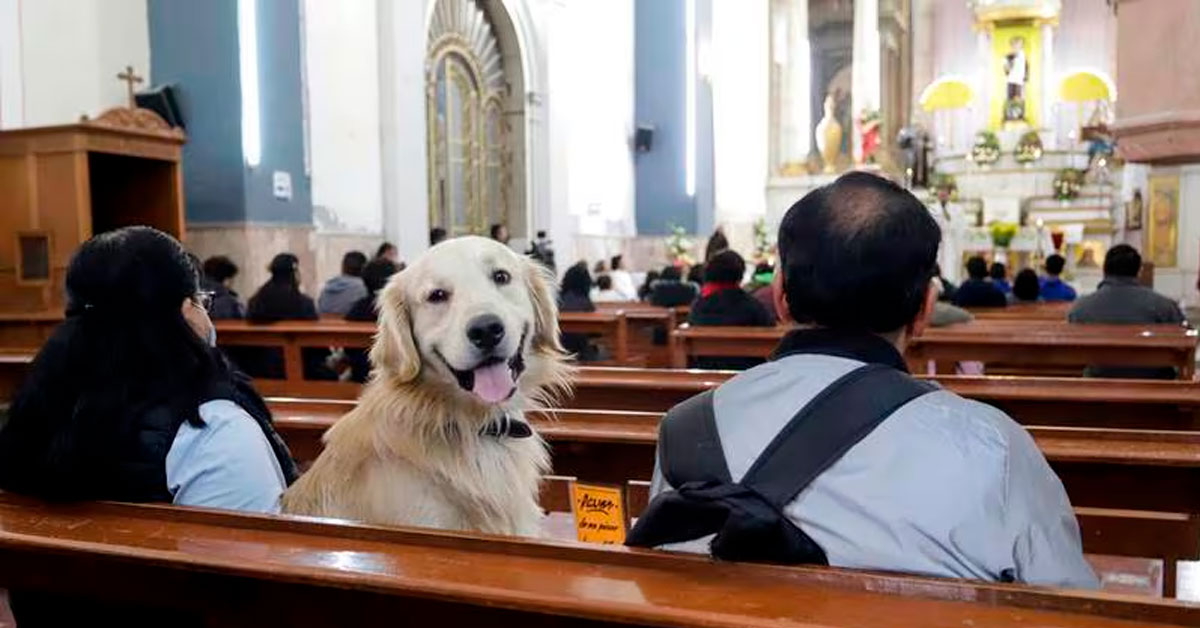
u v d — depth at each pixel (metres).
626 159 18.67
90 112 9.80
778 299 1.69
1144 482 2.62
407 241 12.52
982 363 6.26
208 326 2.33
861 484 1.38
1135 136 8.14
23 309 8.16
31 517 1.78
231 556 1.48
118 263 2.03
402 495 2.21
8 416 2.00
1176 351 5.13
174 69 10.15
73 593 1.69
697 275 11.98
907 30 25.66
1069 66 24.33
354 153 11.85
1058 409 3.52
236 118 9.91
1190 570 3.95
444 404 2.24
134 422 2.00
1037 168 20.92
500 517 2.29
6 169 8.20
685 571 1.33
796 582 1.27
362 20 11.96
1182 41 7.79
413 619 1.42
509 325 2.18
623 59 18.48
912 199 1.57
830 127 24.94
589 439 2.90
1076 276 19.33
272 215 10.31
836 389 1.46
